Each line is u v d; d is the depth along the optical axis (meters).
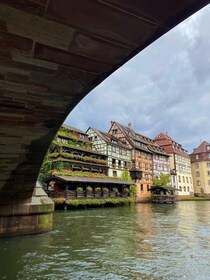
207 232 11.84
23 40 2.60
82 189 27.80
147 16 2.21
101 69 3.17
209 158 61.00
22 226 10.27
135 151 42.47
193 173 62.94
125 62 3.01
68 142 34.34
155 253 7.88
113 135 44.16
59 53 2.83
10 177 8.26
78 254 7.66
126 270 6.24
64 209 24.73
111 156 37.81
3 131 5.29
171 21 2.27
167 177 44.66
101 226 13.67
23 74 3.29
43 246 8.63
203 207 30.22
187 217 18.56
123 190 35.03
